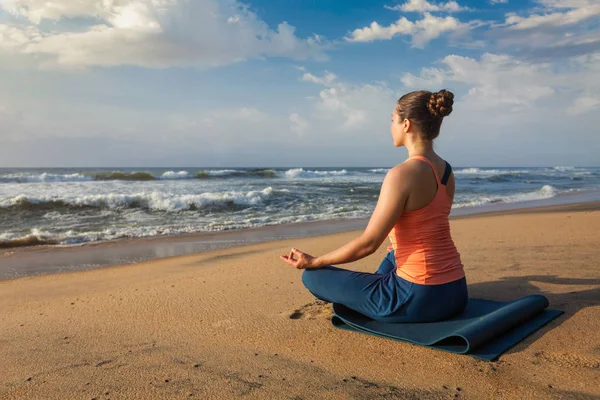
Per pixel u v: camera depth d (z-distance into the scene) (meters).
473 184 28.31
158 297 4.00
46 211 11.34
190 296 3.96
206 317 3.31
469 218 10.05
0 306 4.03
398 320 2.57
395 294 2.51
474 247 5.51
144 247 7.50
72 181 23.73
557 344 2.38
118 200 12.27
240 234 8.84
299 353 2.51
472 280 3.84
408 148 2.46
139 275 5.27
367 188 19.53
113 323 3.29
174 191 16.77
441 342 2.42
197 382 2.18
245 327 3.02
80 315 3.57
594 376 2.04
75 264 6.23
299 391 2.04
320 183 23.50
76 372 2.37
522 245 5.52
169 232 9.05
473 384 2.03
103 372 2.35
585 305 2.97
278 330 2.91
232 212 12.27
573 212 10.69
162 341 2.83
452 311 2.53
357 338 2.67
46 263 6.31
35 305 4.02
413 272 2.43
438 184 2.36
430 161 2.36
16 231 8.98
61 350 2.74
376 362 2.32
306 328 2.91
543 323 2.65
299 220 10.88
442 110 2.31
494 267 4.30
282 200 14.69
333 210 12.74
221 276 4.80
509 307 2.63
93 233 8.70
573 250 5.00
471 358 2.28
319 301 3.56
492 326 2.39
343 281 2.71
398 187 2.28
